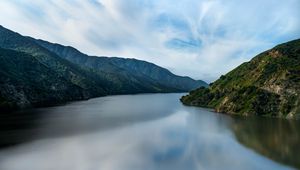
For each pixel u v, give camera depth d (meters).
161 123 105.94
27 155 59.94
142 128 93.69
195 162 55.97
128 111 151.75
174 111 153.38
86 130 88.69
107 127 95.12
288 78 132.62
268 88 137.50
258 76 156.75
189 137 78.81
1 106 144.50
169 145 69.19
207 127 96.19
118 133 84.12
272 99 130.62
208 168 52.81
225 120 113.88
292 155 60.59
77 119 115.12
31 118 116.75
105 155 60.38
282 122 105.62
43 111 146.38
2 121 107.44
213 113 142.62
